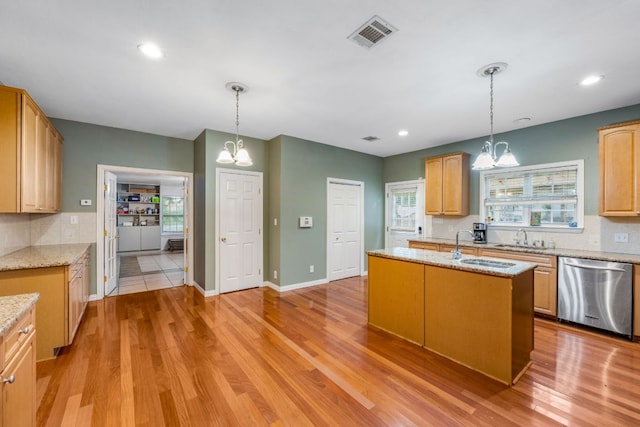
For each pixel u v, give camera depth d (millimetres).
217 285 4430
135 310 3727
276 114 3656
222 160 3006
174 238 9344
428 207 5031
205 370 2338
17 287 2422
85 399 1967
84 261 3461
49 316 2506
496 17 1852
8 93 2438
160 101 3244
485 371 2283
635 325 2834
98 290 4137
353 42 2129
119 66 2465
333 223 5324
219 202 4449
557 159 3850
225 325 3250
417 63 2418
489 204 4570
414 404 1935
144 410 1867
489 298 2270
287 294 4465
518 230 4219
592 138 3576
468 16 1845
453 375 2279
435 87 2865
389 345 2783
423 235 5488
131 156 4367
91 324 3262
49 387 2096
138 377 2232
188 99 3182
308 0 1701
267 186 4961
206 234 4336
